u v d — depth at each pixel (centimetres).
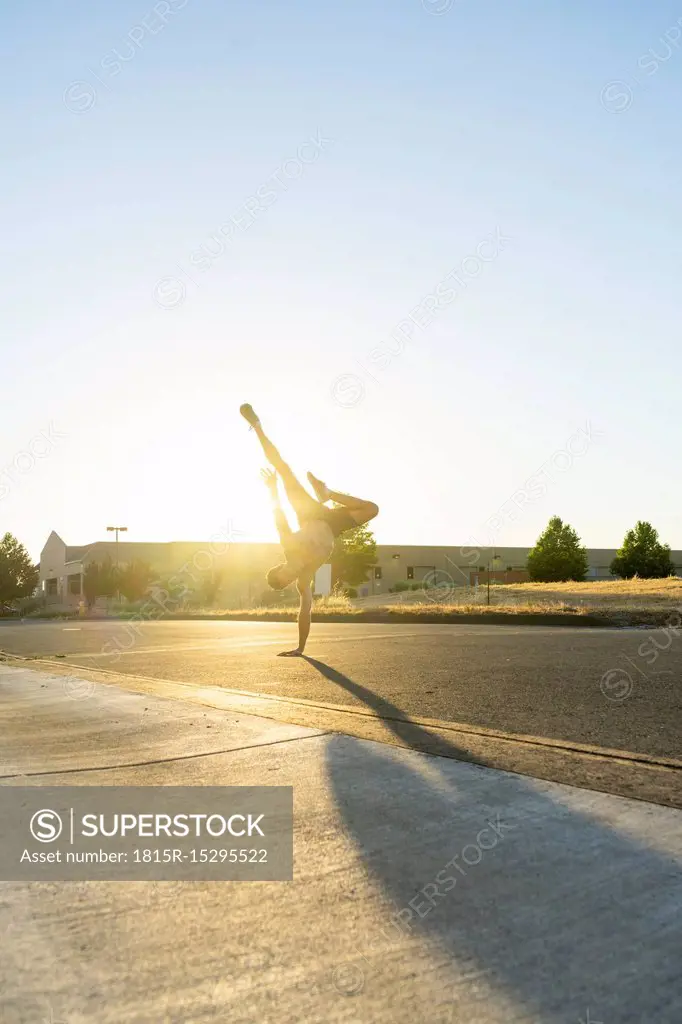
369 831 286
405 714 526
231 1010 181
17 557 5803
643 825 282
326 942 210
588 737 451
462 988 188
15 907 234
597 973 192
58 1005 184
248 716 516
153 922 224
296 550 750
